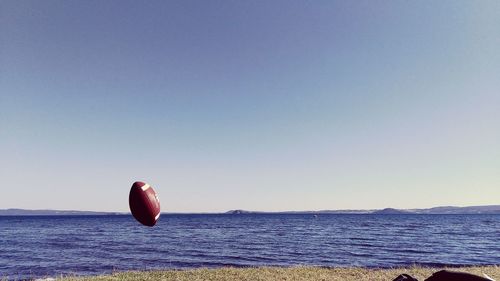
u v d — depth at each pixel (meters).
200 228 84.06
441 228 83.31
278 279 13.48
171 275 13.87
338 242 45.81
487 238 53.66
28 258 31.47
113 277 13.47
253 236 56.97
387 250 36.66
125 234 64.62
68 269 25.17
